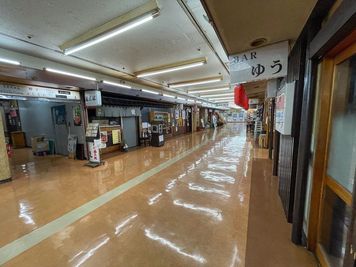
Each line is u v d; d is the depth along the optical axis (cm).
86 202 301
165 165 518
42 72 392
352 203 97
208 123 1914
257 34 175
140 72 523
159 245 197
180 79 656
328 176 161
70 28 265
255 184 367
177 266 169
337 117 152
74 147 616
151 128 859
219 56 410
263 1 123
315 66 165
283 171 283
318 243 175
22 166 531
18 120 866
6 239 212
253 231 219
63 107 644
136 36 300
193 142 935
